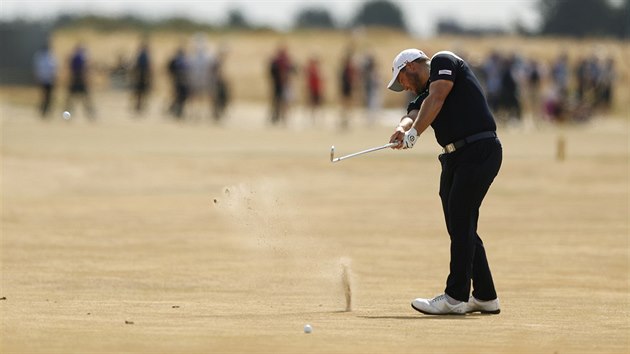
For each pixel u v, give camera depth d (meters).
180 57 134.38
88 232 49.56
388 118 155.38
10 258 42.00
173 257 42.44
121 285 36.28
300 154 83.88
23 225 51.66
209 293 34.84
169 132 106.94
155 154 81.94
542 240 48.25
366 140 102.31
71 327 28.39
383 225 52.75
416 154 85.56
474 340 26.98
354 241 47.22
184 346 25.86
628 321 30.14
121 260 41.81
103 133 102.31
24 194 64.81
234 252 43.75
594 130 133.12
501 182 73.31
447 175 31.36
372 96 139.25
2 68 180.62
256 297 34.12
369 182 72.38
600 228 52.31
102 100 159.12
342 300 33.66
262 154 83.75
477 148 30.89
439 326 29.02
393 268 40.41
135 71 135.75
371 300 33.75
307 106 165.12
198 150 86.25
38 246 45.22
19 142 88.38
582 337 27.58
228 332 27.70
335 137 106.19
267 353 25.14
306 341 26.53
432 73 30.94
